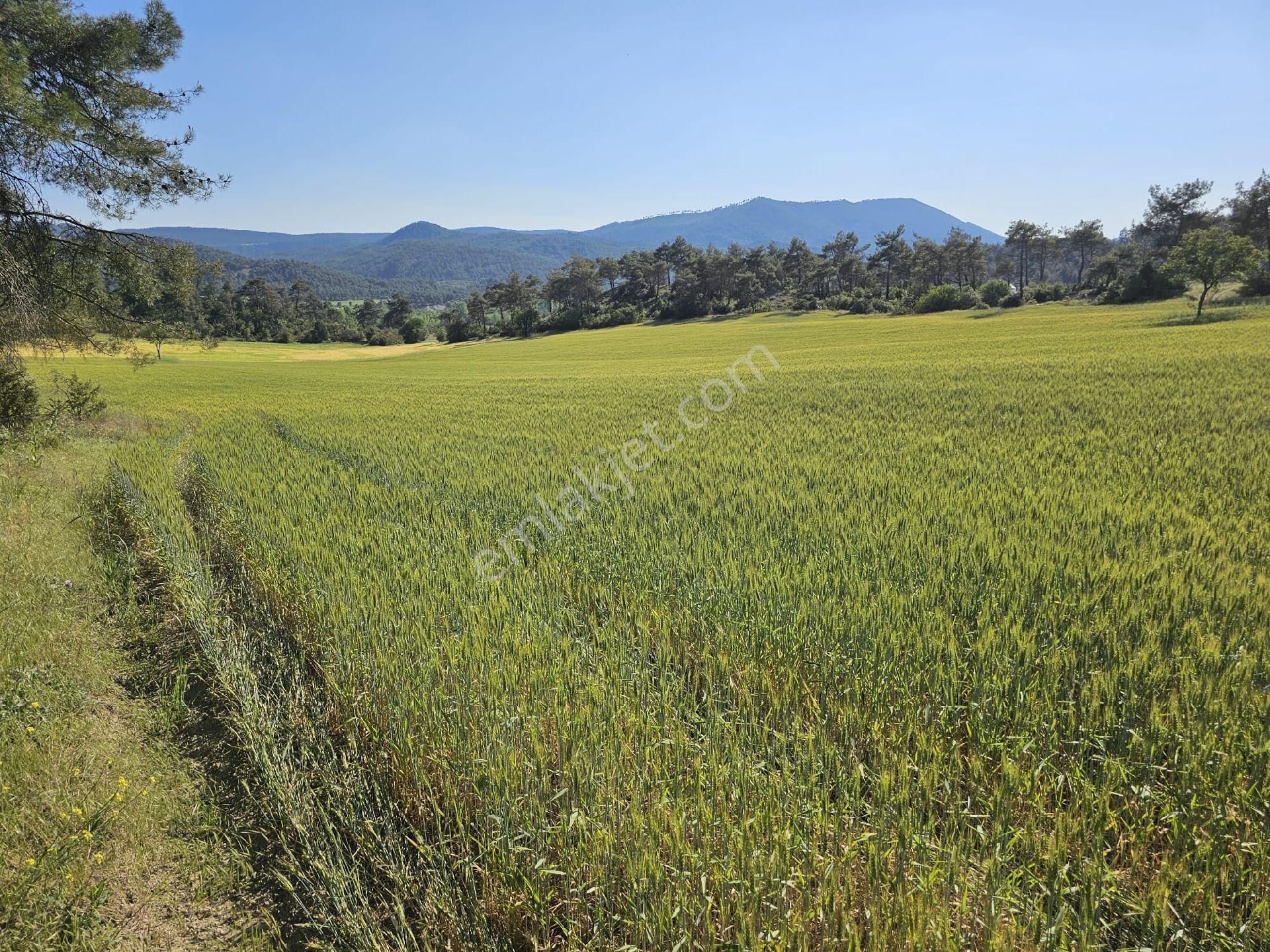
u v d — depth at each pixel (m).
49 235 13.84
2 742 4.59
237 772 4.80
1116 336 43.97
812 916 3.15
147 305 16.38
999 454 13.04
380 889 3.77
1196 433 14.11
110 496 10.97
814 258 146.75
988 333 57.75
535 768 4.11
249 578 7.84
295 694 5.50
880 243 132.12
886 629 5.41
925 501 9.62
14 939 3.34
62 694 5.34
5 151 11.97
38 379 32.78
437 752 4.34
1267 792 3.69
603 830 3.54
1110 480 10.71
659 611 6.23
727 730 4.42
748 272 132.62
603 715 4.57
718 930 3.19
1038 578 6.42
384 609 6.17
